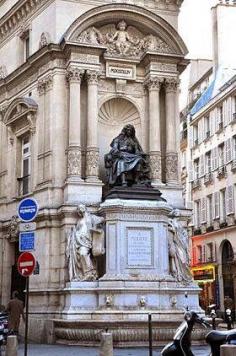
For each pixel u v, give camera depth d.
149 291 27.62
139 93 32.84
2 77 37.00
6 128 35.72
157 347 25.84
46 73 31.95
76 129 30.52
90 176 30.42
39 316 29.59
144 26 32.69
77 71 30.84
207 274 53.59
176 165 32.22
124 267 27.89
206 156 55.97
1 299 33.81
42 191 31.20
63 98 31.41
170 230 29.56
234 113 50.16
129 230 28.27
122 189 28.98
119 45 32.28
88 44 31.00
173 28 32.81
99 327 25.91
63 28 31.80
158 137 32.00
